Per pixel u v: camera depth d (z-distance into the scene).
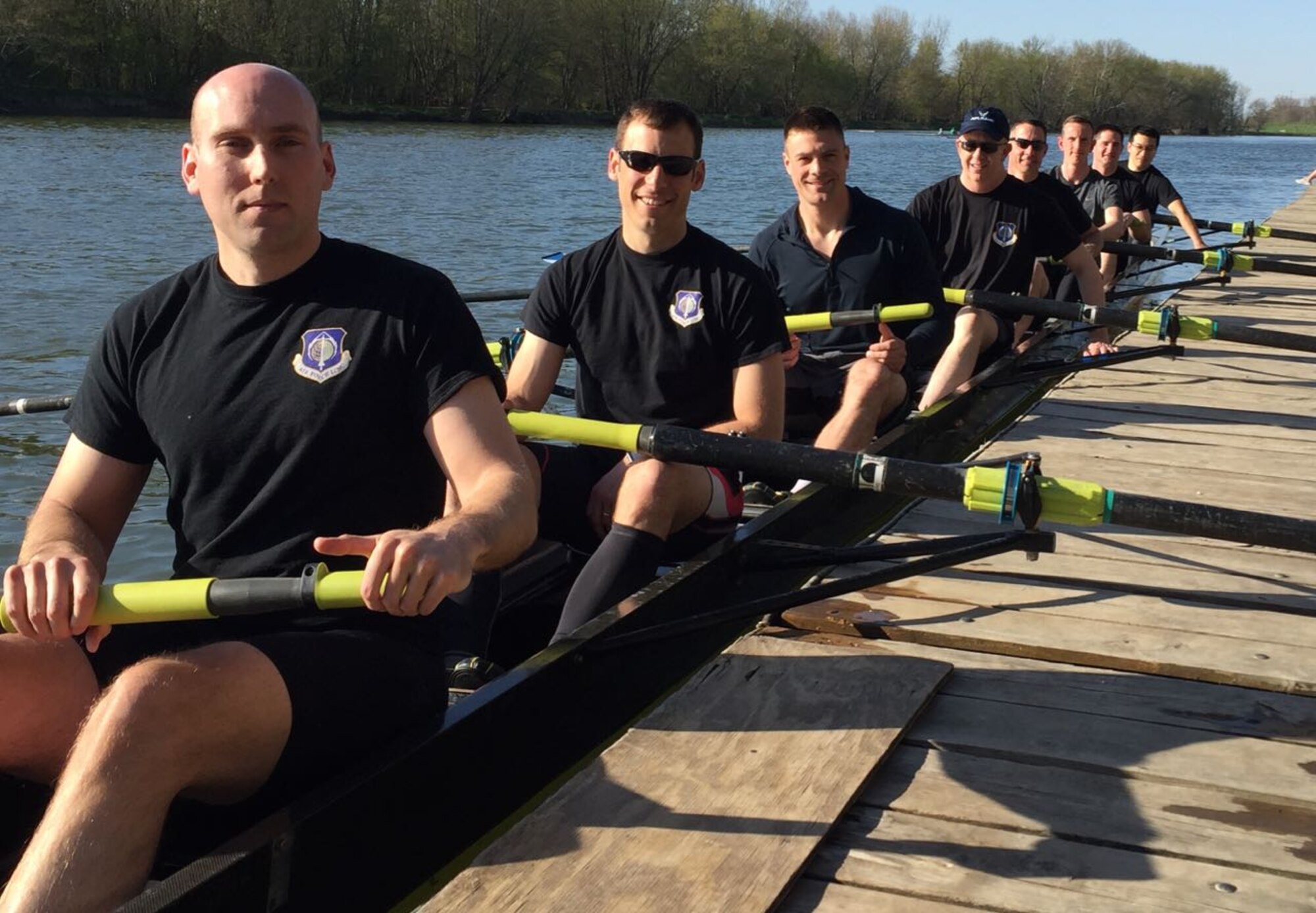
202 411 2.56
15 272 13.41
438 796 2.49
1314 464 5.56
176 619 2.25
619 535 3.45
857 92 83.88
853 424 4.93
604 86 66.38
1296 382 7.25
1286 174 46.53
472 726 2.57
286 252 2.55
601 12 63.78
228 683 2.16
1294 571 4.16
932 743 2.98
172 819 2.45
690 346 4.04
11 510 6.34
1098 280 7.32
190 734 2.10
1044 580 4.00
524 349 4.29
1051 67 88.06
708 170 35.00
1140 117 93.00
